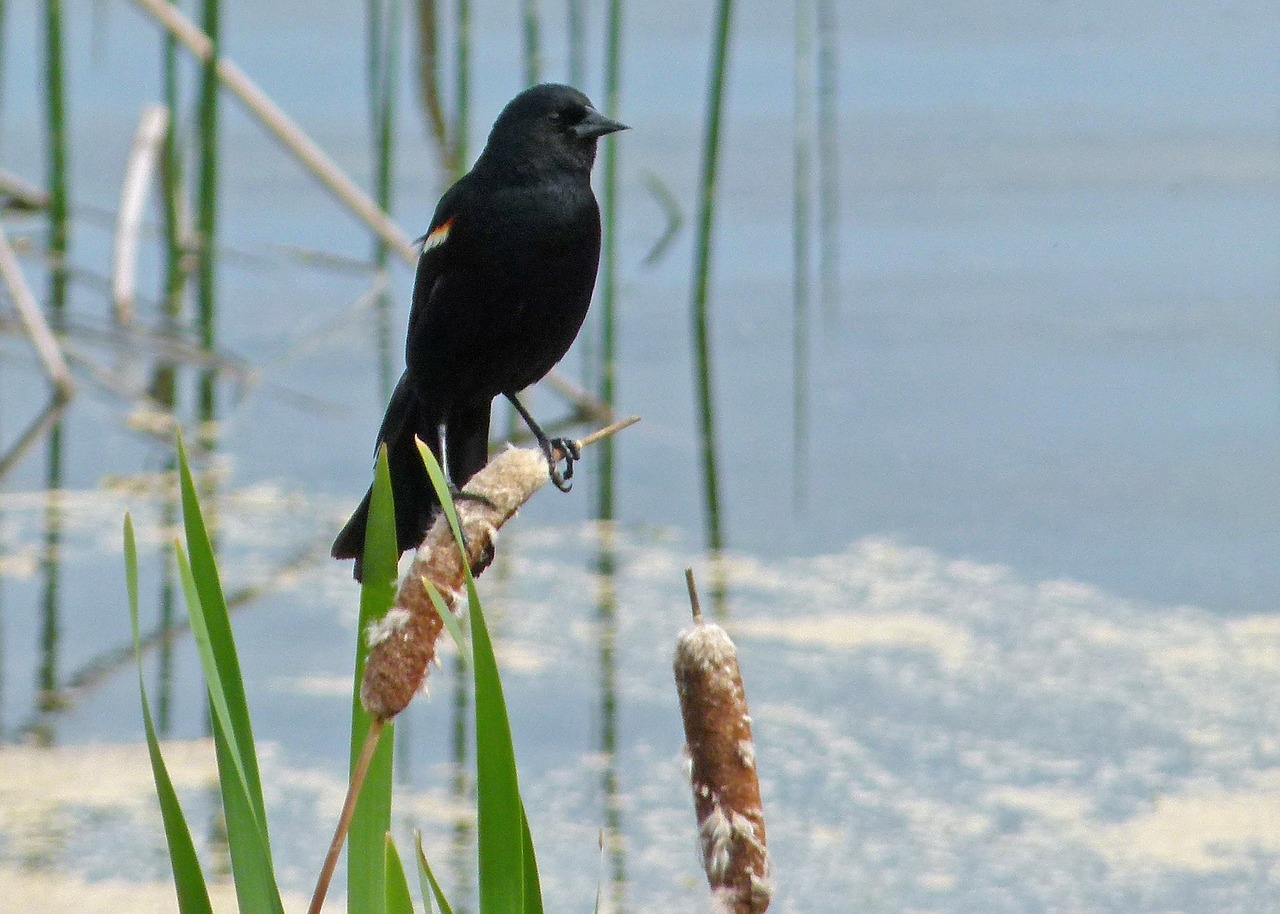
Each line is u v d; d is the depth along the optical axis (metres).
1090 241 17.30
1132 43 22.81
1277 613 10.23
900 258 16.95
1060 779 8.36
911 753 8.69
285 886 7.28
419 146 19.62
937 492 12.01
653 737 8.79
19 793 8.05
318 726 8.86
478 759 3.48
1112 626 10.12
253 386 14.10
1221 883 7.32
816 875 7.43
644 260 17.19
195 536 3.59
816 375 14.26
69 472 12.43
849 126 20.22
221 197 18.16
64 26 14.81
